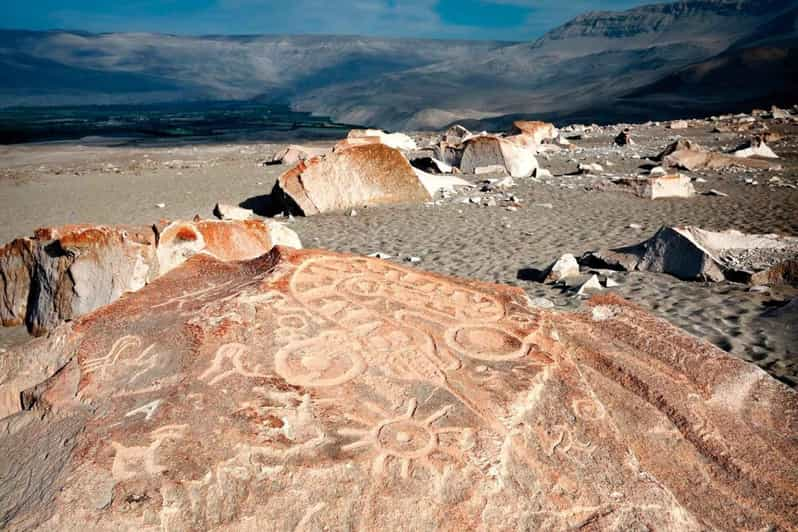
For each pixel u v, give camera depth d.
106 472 1.78
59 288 4.71
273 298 2.63
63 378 2.31
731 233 6.12
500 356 2.50
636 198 10.02
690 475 2.32
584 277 5.39
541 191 11.06
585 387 2.43
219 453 1.86
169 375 2.21
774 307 4.55
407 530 1.75
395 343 2.49
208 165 18.62
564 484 1.99
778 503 2.21
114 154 24.70
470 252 6.82
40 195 12.62
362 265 3.07
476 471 1.92
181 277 3.05
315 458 1.88
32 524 1.65
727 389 2.79
